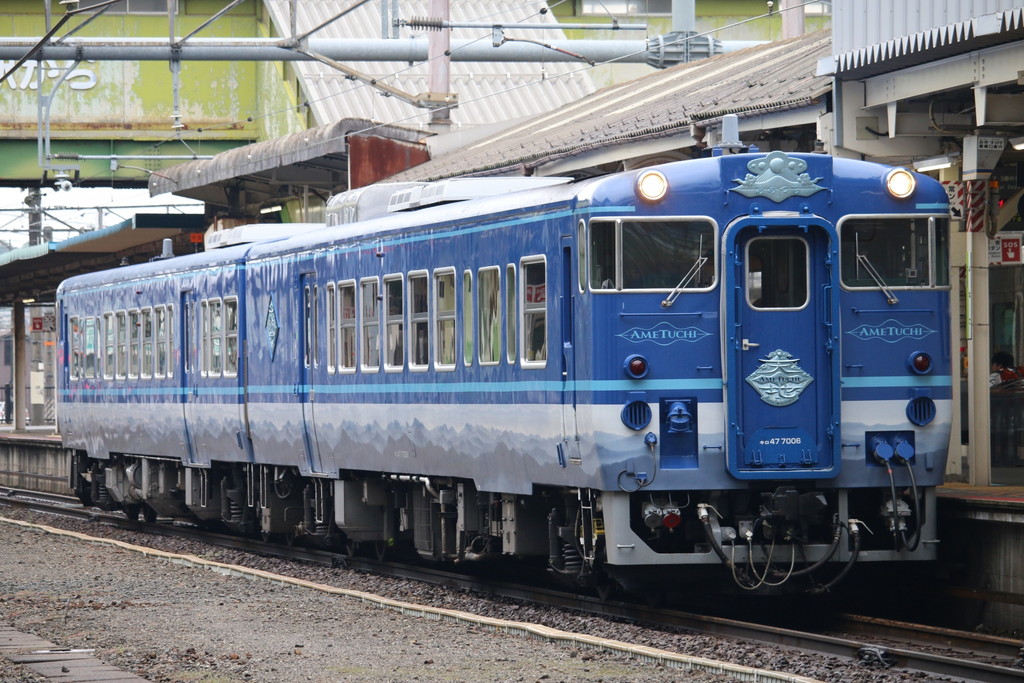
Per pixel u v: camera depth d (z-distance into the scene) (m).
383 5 89.00
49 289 126.50
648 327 35.97
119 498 73.31
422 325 44.75
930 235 37.44
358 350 48.69
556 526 40.09
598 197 35.97
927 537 37.28
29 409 166.50
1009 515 36.25
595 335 35.91
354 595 42.03
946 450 37.47
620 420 35.72
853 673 29.72
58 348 79.56
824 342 36.53
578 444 36.66
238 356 57.59
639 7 146.88
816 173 36.66
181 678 29.45
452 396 43.00
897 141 45.88
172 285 63.78
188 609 40.31
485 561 46.47
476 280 41.53
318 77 123.06
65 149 137.88
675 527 36.91
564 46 81.75
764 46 70.88
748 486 36.28
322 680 29.12
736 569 36.88
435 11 93.88
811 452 36.41
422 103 93.31
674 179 36.16
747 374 36.19
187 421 62.53
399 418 46.19
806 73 50.44
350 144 86.06
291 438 53.81
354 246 48.81
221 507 62.22
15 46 70.62
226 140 139.50
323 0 130.50
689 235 36.25
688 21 82.19
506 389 40.09
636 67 134.50
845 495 36.91
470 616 36.97
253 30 139.12
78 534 63.09
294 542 60.06
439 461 44.22
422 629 36.12
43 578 48.38
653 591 38.53
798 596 41.75
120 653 32.62
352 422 49.31
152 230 98.94
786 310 36.38
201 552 60.22
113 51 70.19
